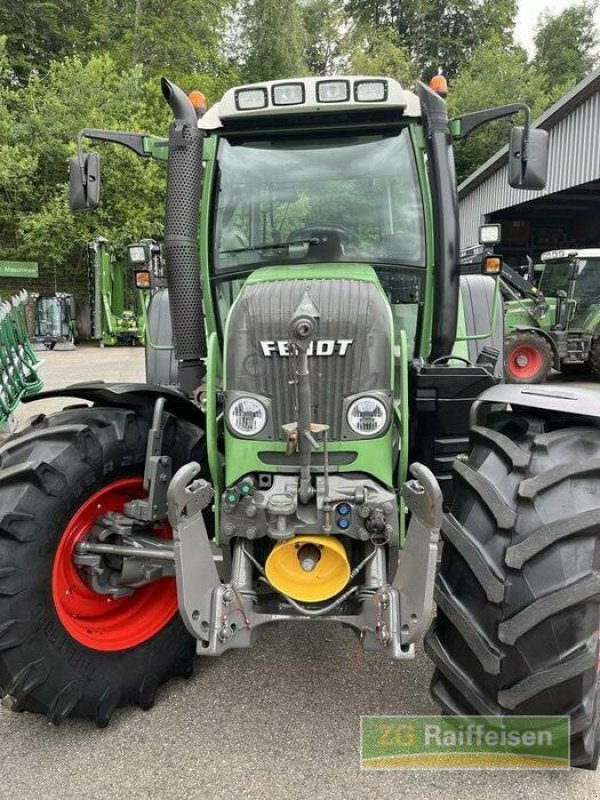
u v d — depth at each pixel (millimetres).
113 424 2383
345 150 2984
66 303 16750
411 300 2986
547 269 11891
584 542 1867
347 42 31422
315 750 2146
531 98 27781
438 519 1910
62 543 2275
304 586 2139
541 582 1832
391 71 30281
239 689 2492
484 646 1895
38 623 2158
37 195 18266
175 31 25078
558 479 1927
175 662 2480
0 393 5754
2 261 18000
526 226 23047
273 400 2203
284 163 3023
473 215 18297
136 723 2320
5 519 2102
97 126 17750
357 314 2223
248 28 26109
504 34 37406
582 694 1854
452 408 2639
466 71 29953
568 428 2176
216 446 2336
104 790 1991
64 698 2197
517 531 1896
